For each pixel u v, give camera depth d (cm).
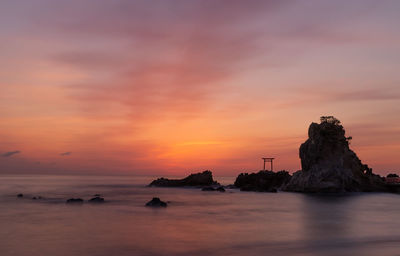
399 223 5478
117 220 5628
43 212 6594
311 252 3469
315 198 10944
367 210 7431
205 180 19212
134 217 6022
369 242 3950
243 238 4172
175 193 13250
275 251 3516
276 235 4381
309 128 14975
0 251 3484
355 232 4616
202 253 3434
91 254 3384
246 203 9075
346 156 14488
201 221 5619
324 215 6531
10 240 3994
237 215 6475
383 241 4009
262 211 7188
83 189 15375
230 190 15600
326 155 14300
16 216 6022
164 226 5053
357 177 14538
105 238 4125
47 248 3609
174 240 4038
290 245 3794
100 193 12662
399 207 8088
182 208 7644
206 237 4225
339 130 14562
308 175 14288
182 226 5072
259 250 3556
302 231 4691
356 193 13450
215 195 12181
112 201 9181
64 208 7288
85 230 4650
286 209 7600
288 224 5353
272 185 16450
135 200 9562
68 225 5056
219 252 3475
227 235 4369
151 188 17075
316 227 5050
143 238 4141
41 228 4794
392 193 13838
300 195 12400
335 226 5147
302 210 7425
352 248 3644
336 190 13500
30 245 3741
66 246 3700
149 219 5788
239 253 3438
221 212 6962
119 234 4384
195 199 10331
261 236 4306
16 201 8838
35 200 9169
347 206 8288
